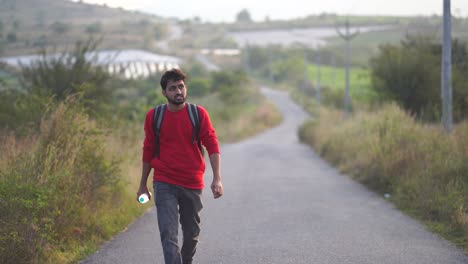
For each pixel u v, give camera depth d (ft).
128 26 526.98
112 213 36.09
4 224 25.29
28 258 25.05
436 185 40.40
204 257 27.48
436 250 28.04
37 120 42.24
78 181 33.12
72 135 35.27
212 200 46.37
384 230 33.04
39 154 32.32
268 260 26.63
